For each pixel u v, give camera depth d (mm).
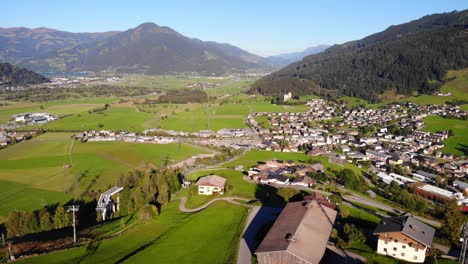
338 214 105750
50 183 158250
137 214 116312
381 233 82188
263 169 165750
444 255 83438
